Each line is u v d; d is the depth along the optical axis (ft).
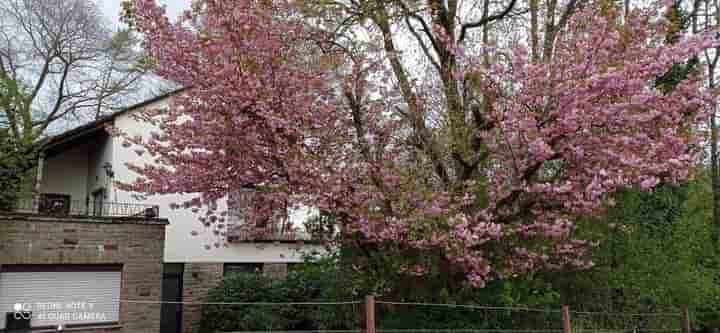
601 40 24.35
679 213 43.01
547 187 25.34
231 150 27.66
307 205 26.40
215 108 26.61
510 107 25.16
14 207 39.75
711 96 24.91
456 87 31.32
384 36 32.17
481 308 30.17
